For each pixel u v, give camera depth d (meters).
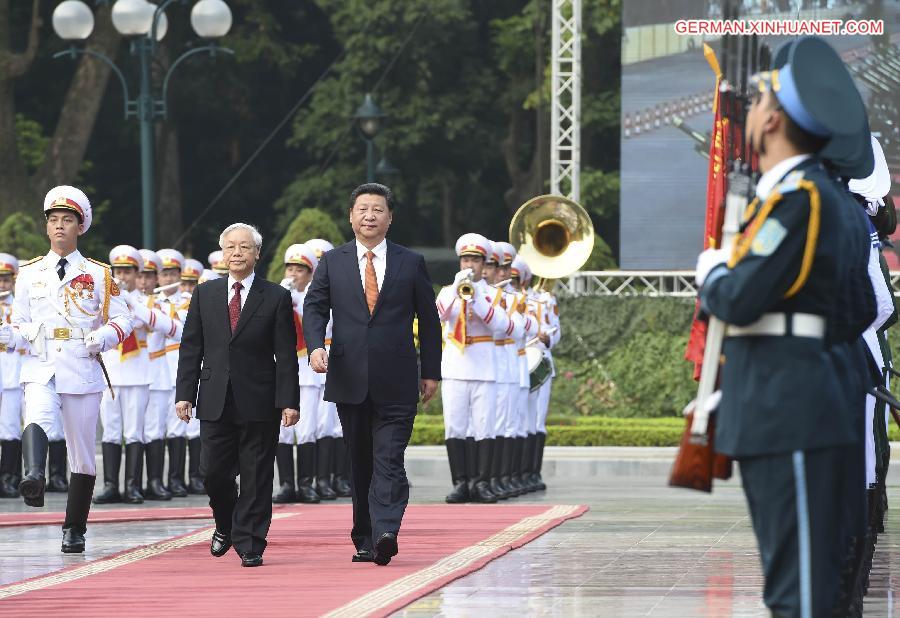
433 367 23.75
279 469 36.34
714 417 13.73
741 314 13.12
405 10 92.56
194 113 100.88
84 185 99.88
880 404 22.42
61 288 25.03
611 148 94.81
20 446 38.47
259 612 19.03
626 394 55.19
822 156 13.62
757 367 13.34
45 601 20.23
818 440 13.15
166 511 32.94
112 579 22.25
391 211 23.80
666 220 54.62
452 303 34.97
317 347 23.33
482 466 35.47
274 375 23.75
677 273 54.97
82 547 25.78
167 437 39.00
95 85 87.44
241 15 101.00
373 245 23.66
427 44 93.69
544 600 19.97
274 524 30.25
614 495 37.47
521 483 37.59
